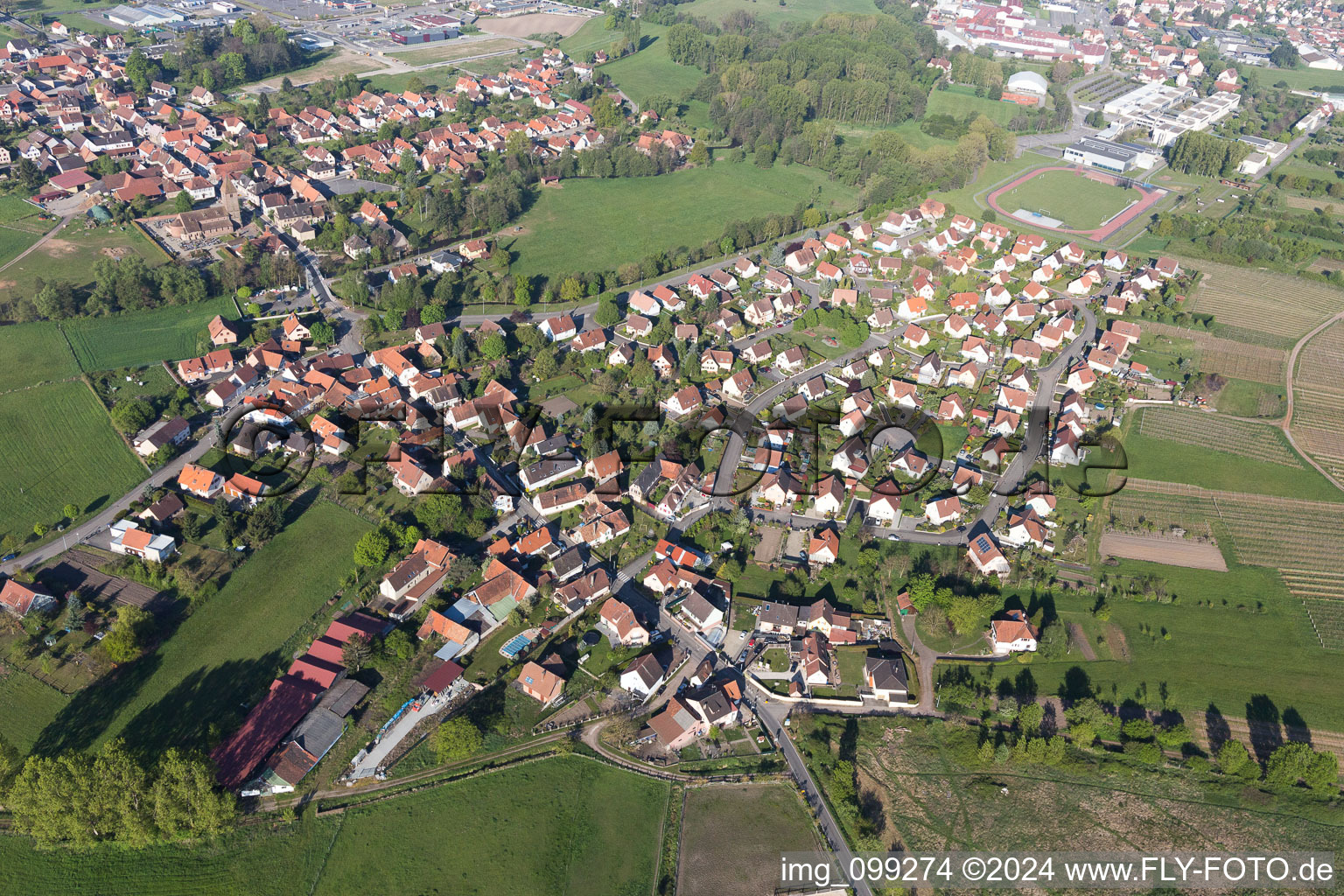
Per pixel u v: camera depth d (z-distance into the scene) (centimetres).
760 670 14312
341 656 13862
